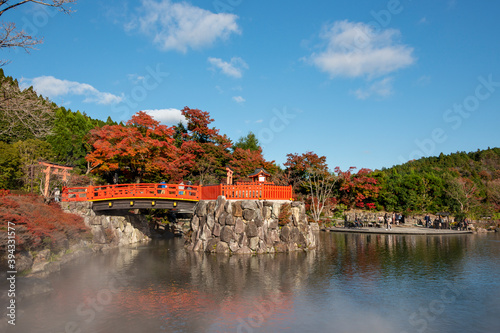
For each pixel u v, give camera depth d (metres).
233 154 57.09
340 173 63.47
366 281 18.52
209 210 29.50
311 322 12.38
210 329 11.60
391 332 11.51
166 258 25.17
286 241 28.92
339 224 58.00
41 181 31.89
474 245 33.81
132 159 37.75
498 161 128.88
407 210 70.25
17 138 43.66
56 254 23.03
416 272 20.83
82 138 52.12
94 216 30.69
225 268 21.61
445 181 76.25
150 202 31.66
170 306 14.05
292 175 64.88
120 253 27.66
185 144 48.22
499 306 14.27
